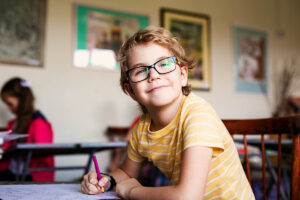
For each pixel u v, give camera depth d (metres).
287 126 0.91
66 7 3.64
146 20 4.00
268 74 4.69
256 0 4.77
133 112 3.83
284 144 1.58
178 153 0.77
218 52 4.38
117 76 3.80
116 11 3.86
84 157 3.56
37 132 2.32
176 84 0.81
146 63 0.80
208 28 4.33
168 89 0.80
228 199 0.79
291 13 5.02
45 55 3.50
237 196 0.80
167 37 0.84
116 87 3.78
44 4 3.54
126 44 0.87
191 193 0.62
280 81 4.73
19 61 3.37
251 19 4.70
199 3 4.37
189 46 4.16
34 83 3.42
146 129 0.90
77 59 3.63
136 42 0.83
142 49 0.81
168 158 0.83
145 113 0.94
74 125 3.55
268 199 2.58
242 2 4.66
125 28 3.88
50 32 3.54
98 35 3.75
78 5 3.68
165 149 0.83
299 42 5.00
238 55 4.50
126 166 0.98
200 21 4.30
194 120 0.73
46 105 3.45
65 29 3.61
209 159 0.68
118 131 3.49
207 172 0.67
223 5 4.52
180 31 4.16
